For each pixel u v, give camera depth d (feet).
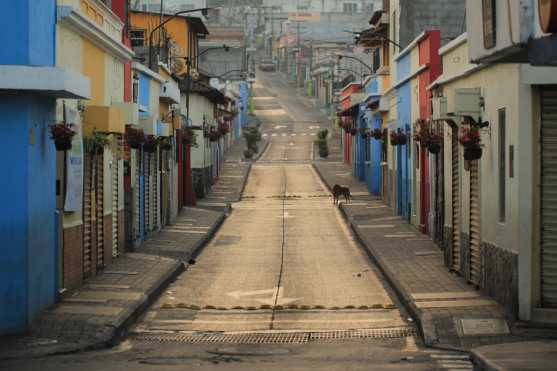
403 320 102.01
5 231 92.73
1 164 92.58
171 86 201.77
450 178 129.70
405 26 228.63
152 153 178.70
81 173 113.91
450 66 133.39
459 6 228.02
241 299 117.80
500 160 101.40
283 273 140.15
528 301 92.12
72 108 110.83
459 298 105.91
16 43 91.86
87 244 121.08
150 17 312.09
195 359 80.53
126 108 135.54
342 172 366.43
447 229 131.95
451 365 76.07
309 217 225.15
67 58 109.09
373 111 276.62
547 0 56.03
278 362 78.18
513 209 94.84
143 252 154.92
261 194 294.05
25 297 92.99
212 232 194.29
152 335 96.07
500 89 100.78
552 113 91.40
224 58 539.70
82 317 96.53
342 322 101.86
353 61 564.30
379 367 74.90
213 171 319.88
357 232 185.26
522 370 64.39
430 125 151.33
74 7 112.88
